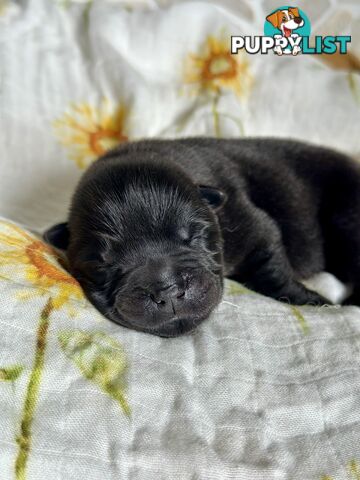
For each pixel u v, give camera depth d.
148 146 0.17
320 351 0.12
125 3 0.27
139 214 0.13
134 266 0.13
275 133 0.25
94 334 0.11
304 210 0.19
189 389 0.11
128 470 0.09
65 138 0.23
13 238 0.13
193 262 0.13
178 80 0.25
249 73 0.26
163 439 0.10
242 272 0.18
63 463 0.09
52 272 0.12
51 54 0.25
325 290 0.18
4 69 0.24
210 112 0.24
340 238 0.19
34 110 0.23
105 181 0.14
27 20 0.25
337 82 0.25
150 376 0.11
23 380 0.10
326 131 0.25
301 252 0.19
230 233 0.17
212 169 0.17
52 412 0.09
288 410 0.11
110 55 0.25
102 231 0.13
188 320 0.13
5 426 0.09
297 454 0.10
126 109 0.24
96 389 0.10
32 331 0.10
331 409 0.11
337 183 0.20
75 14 0.26
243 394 0.11
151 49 0.25
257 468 0.10
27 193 0.21
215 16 0.26
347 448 0.10
